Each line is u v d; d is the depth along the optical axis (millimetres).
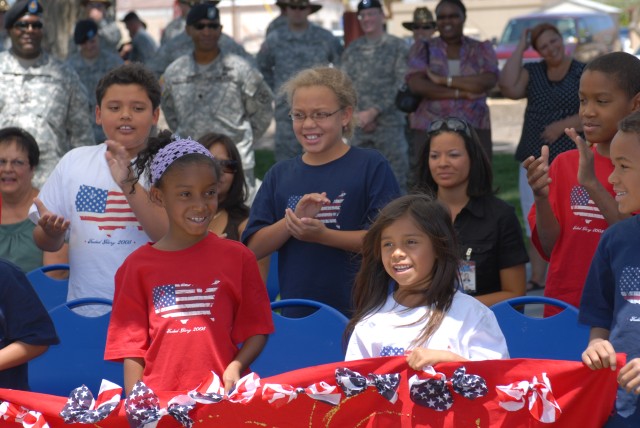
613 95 8531
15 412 7215
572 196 9055
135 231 9391
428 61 17828
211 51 17125
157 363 7441
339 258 9445
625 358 6562
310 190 9531
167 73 17312
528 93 16297
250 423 7270
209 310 7508
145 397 7082
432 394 7012
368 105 19359
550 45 15812
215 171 7613
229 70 17094
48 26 28297
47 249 9789
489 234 9664
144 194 8945
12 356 7477
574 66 15945
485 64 17734
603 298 7230
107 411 7086
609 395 6805
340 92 9445
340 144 9641
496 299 9539
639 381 6332
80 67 21250
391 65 19266
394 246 7438
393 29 56625
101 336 8961
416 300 7543
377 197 9344
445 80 17531
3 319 7512
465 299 7500
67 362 8945
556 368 6836
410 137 20938
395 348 7375
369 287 7746
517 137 37125
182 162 7512
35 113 15344
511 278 9680
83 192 9445
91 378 8953
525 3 60656
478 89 17562
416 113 17984
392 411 7148
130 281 7574
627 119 7020
